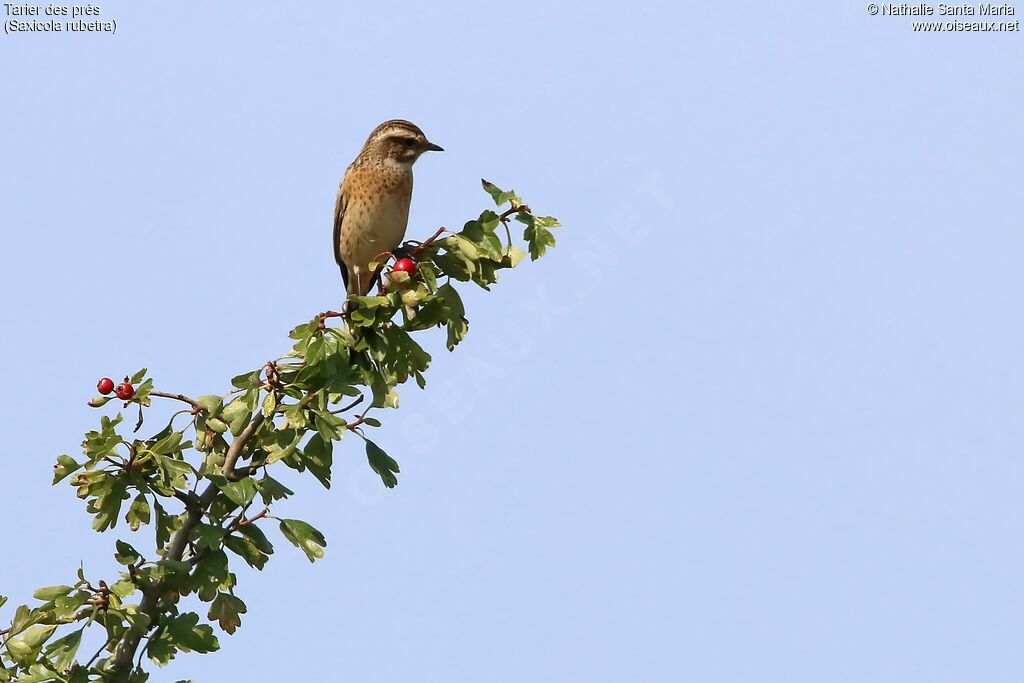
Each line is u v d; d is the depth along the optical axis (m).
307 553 10.41
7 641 10.34
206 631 10.43
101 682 10.44
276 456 10.66
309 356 10.62
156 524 10.95
